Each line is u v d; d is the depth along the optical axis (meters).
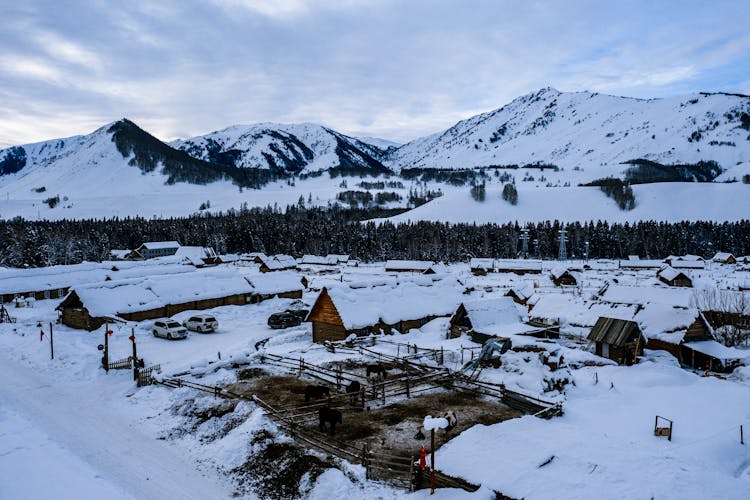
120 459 24.25
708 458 23.70
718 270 151.50
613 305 57.09
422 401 30.23
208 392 31.61
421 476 20.22
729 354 46.81
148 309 60.25
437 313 58.94
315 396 29.53
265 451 23.59
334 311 50.19
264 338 50.75
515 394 30.39
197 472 23.09
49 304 71.81
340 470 21.30
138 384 35.53
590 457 20.72
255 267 151.75
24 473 22.03
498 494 18.70
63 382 36.75
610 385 36.28
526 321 57.00
